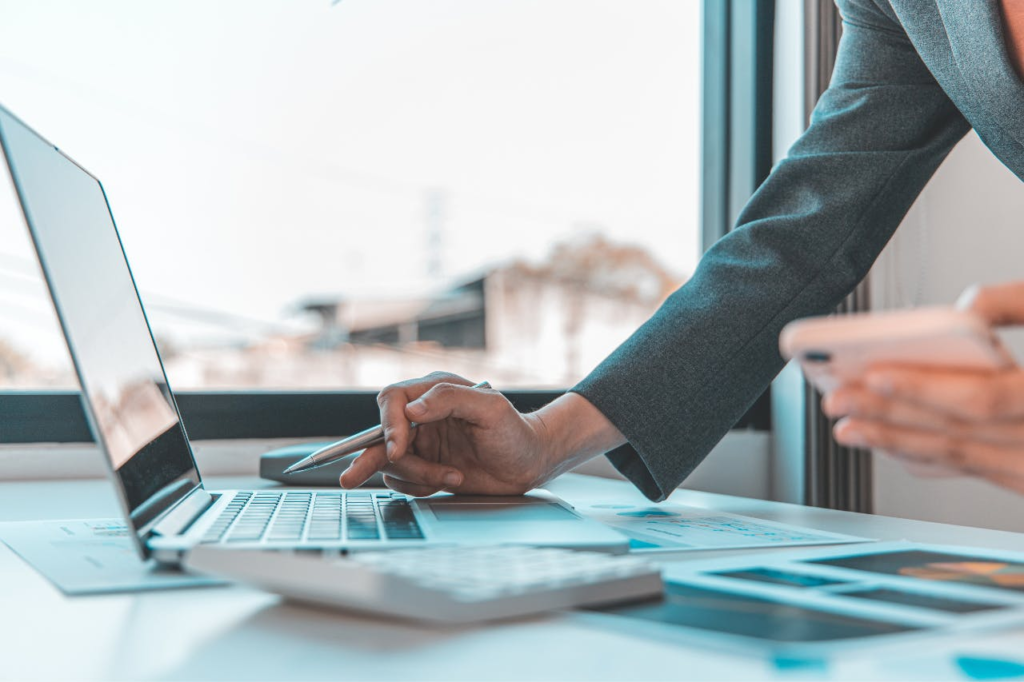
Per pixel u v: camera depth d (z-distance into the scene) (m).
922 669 0.31
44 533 0.62
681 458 0.81
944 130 0.91
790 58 1.52
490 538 0.52
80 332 0.48
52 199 0.52
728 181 1.59
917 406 0.38
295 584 0.37
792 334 0.39
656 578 0.41
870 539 0.62
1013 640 0.34
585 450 0.81
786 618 0.37
